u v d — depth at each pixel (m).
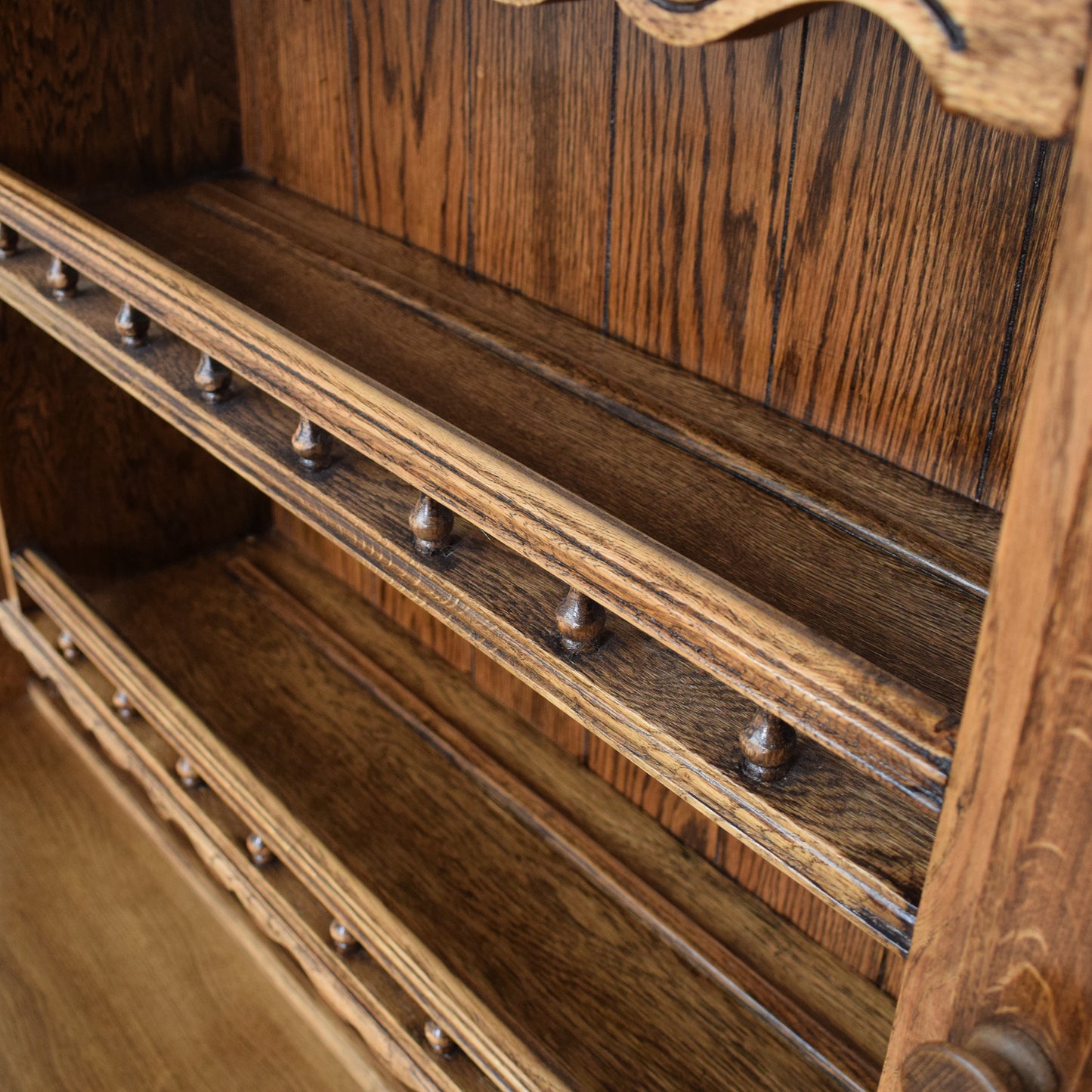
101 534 1.83
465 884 1.36
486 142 1.22
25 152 1.44
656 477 0.96
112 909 1.68
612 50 1.05
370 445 0.90
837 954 1.26
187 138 1.56
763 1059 1.18
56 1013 1.54
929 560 0.86
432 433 0.84
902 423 0.96
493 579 0.90
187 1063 1.49
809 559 0.87
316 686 1.65
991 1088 0.60
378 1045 1.35
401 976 1.28
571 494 0.78
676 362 1.12
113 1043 1.51
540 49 1.12
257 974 1.60
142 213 1.48
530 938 1.29
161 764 1.67
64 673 1.83
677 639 0.71
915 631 0.80
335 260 1.33
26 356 1.64
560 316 1.22
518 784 1.47
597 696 0.81
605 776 1.48
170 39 1.49
